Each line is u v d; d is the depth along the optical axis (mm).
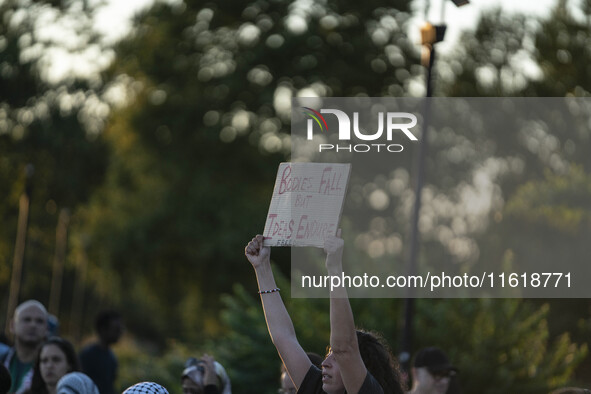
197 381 15750
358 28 64438
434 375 15070
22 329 17688
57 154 71438
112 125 69062
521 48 62469
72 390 14156
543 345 30500
